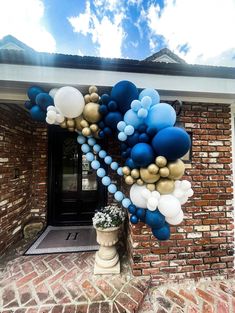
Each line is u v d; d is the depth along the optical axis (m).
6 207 2.99
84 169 4.24
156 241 2.44
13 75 1.89
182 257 2.46
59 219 4.12
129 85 1.70
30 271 2.48
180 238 2.46
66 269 2.54
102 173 2.02
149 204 1.64
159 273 2.43
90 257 2.83
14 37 3.74
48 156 4.11
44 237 3.48
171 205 1.63
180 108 2.29
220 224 2.51
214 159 2.50
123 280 2.34
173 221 1.79
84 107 1.81
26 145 3.76
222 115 2.53
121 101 1.71
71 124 1.87
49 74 1.93
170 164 1.61
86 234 3.62
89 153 2.02
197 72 2.10
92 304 1.98
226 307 2.03
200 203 2.48
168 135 1.48
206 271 2.49
